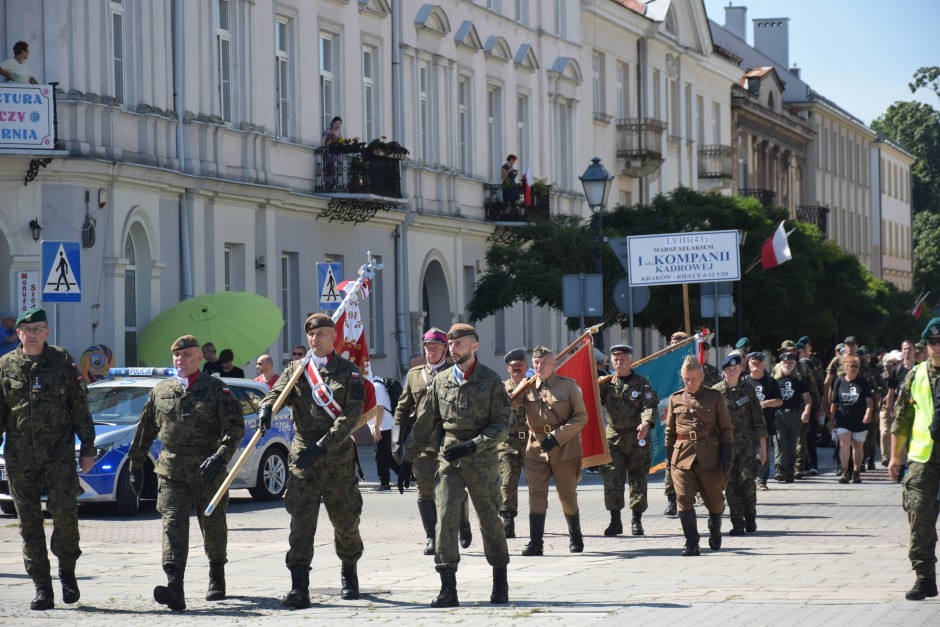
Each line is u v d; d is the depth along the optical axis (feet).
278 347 136.36
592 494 95.81
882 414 51.34
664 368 87.56
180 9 120.16
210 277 124.47
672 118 249.34
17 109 101.09
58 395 48.83
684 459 62.49
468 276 177.47
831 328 174.19
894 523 76.02
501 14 183.21
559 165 201.77
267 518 82.28
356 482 48.75
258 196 130.82
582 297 102.53
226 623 44.45
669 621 42.70
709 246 101.65
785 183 328.70
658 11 238.68
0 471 81.46
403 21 159.02
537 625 42.50
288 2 137.39
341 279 106.73
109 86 110.52
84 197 107.24
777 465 106.01
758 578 54.13
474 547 67.10
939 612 43.55
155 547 68.39
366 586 53.93
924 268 491.72
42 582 48.83
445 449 48.26
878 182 426.92
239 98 128.98
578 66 205.05
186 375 49.26
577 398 62.59
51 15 105.19
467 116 175.83
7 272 105.40
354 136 149.18
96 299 108.78
